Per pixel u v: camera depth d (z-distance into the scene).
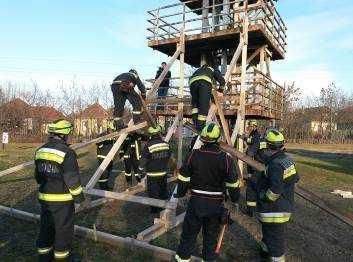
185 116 11.83
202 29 12.48
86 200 7.42
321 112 56.78
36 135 35.69
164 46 12.66
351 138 53.00
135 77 8.47
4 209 6.84
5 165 13.66
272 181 4.40
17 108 37.22
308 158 22.83
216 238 4.38
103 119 39.06
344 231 6.82
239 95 10.11
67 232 4.41
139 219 6.90
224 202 4.44
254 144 9.40
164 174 7.58
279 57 14.27
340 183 12.54
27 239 5.61
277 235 4.55
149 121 8.27
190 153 4.38
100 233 5.64
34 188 9.33
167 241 5.77
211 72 7.21
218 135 4.30
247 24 10.24
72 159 4.35
